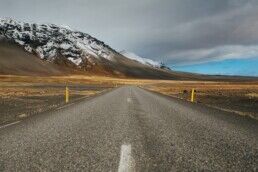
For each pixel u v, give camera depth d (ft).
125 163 20.95
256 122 45.37
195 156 23.20
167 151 24.73
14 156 22.80
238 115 55.52
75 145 26.71
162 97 111.45
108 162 21.25
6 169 19.58
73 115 50.08
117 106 68.28
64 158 22.27
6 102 81.51
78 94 132.36
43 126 37.65
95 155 23.17
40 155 23.12
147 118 46.80
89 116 48.78
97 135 31.63
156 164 20.83
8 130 34.50
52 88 207.21
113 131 34.17
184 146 26.73
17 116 50.03
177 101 91.66
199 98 119.75
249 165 20.95
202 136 31.76
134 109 61.36
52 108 63.16
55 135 31.50
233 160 22.20
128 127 37.22
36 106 70.64
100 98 98.73
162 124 40.32
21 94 120.47
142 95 121.70
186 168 20.02
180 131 34.78
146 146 26.53
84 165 20.49
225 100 107.14
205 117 49.93
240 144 27.96
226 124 41.73
